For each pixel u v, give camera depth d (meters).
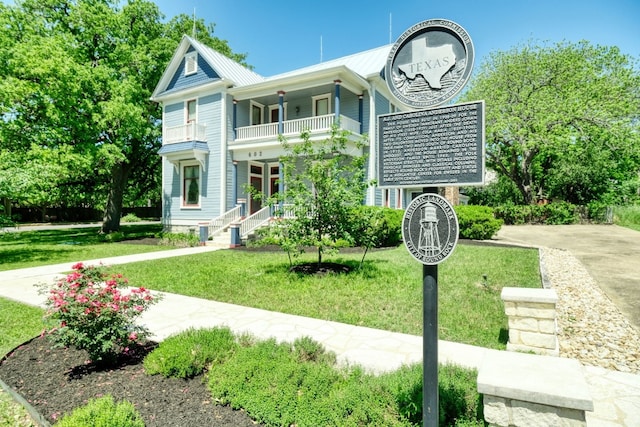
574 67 23.55
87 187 21.28
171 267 9.61
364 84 15.23
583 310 5.63
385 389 2.86
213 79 17.31
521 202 30.12
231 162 17.31
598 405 2.94
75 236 19.78
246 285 7.34
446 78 2.36
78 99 16.28
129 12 19.39
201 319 5.32
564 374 2.17
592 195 26.19
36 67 14.24
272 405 2.74
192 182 18.42
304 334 4.62
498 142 26.00
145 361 3.64
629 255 11.08
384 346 4.22
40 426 2.82
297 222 8.18
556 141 22.44
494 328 4.75
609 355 3.97
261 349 3.66
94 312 3.58
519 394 2.01
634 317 5.28
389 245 13.17
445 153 2.35
